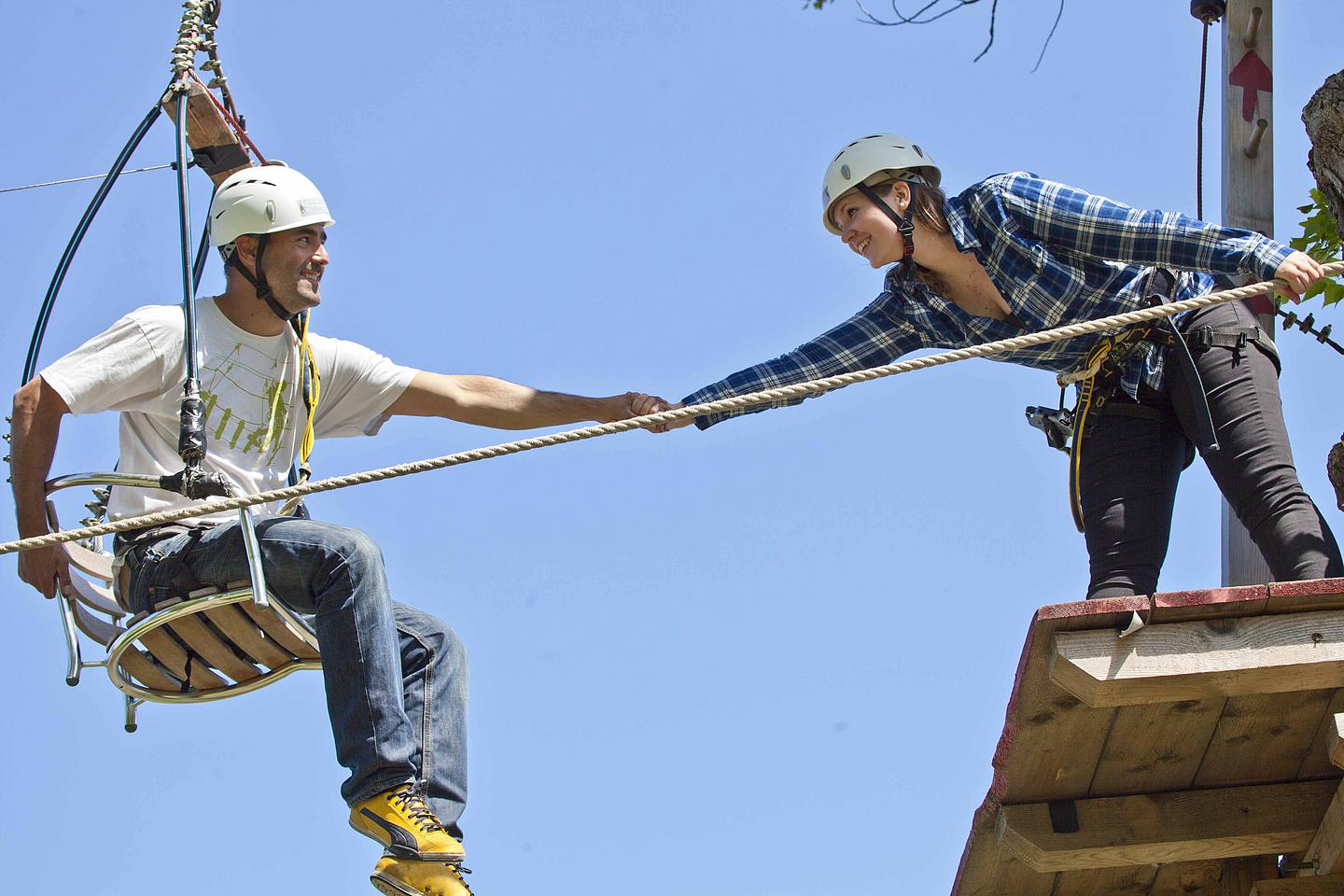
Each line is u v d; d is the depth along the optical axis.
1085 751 7.15
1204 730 7.09
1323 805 7.38
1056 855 7.32
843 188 7.96
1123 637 6.61
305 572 7.55
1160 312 7.18
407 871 7.20
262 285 8.09
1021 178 7.71
